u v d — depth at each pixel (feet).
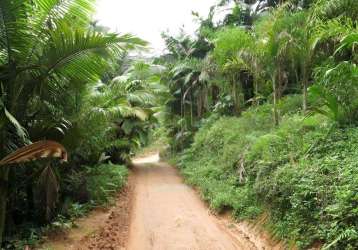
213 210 28.43
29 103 19.16
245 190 25.90
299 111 31.37
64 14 16.70
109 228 24.18
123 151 53.26
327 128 23.00
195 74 60.80
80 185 28.48
